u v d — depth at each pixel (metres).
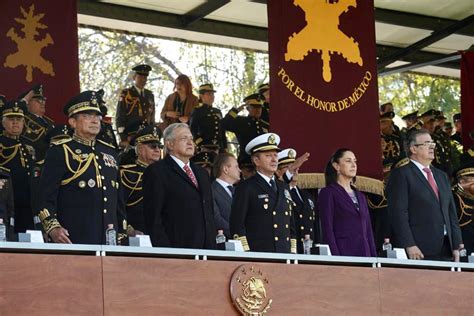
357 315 18.73
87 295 15.70
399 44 36.41
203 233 18.66
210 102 31.05
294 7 25.98
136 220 21.27
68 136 18.14
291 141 25.48
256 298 17.41
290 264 17.97
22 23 25.09
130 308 16.06
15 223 21.05
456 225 22.06
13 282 15.14
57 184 17.55
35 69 25.05
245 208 19.55
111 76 34.03
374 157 26.22
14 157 21.39
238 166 22.44
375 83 26.69
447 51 37.31
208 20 33.34
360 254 20.47
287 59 25.73
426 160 21.98
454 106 39.62
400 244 21.47
